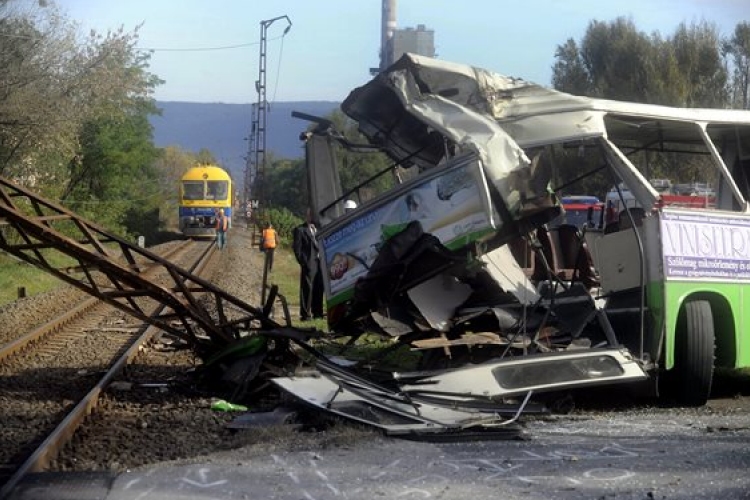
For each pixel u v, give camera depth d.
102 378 11.19
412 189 9.53
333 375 9.38
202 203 61.72
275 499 6.41
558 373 9.23
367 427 8.38
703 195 11.55
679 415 9.70
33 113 35.88
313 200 11.10
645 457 7.49
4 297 24.84
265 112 74.75
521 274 10.12
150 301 22.77
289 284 29.11
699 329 10.17
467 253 9.20
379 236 9.66
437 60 10.16
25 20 35.44
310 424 8.65
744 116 11.25
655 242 9.90
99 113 41.25
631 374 9.47
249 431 8.43
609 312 10.23
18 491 6.61
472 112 9.69
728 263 10.48
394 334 9.45
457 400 8.94
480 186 9.12
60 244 10.79
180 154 136.25
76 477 6.98
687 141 11.97
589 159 11.12
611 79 40.81
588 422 9.10
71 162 57.22
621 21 41.53
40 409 9.66
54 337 15.84
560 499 6.35
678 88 39.22
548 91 10.22
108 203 63.28
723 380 12.22
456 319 9.59
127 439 8.41
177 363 13.22
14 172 38.62
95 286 11.34
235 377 10.48
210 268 33.91
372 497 6.44
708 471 7.04
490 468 7.16
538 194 9.18
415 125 10.70
